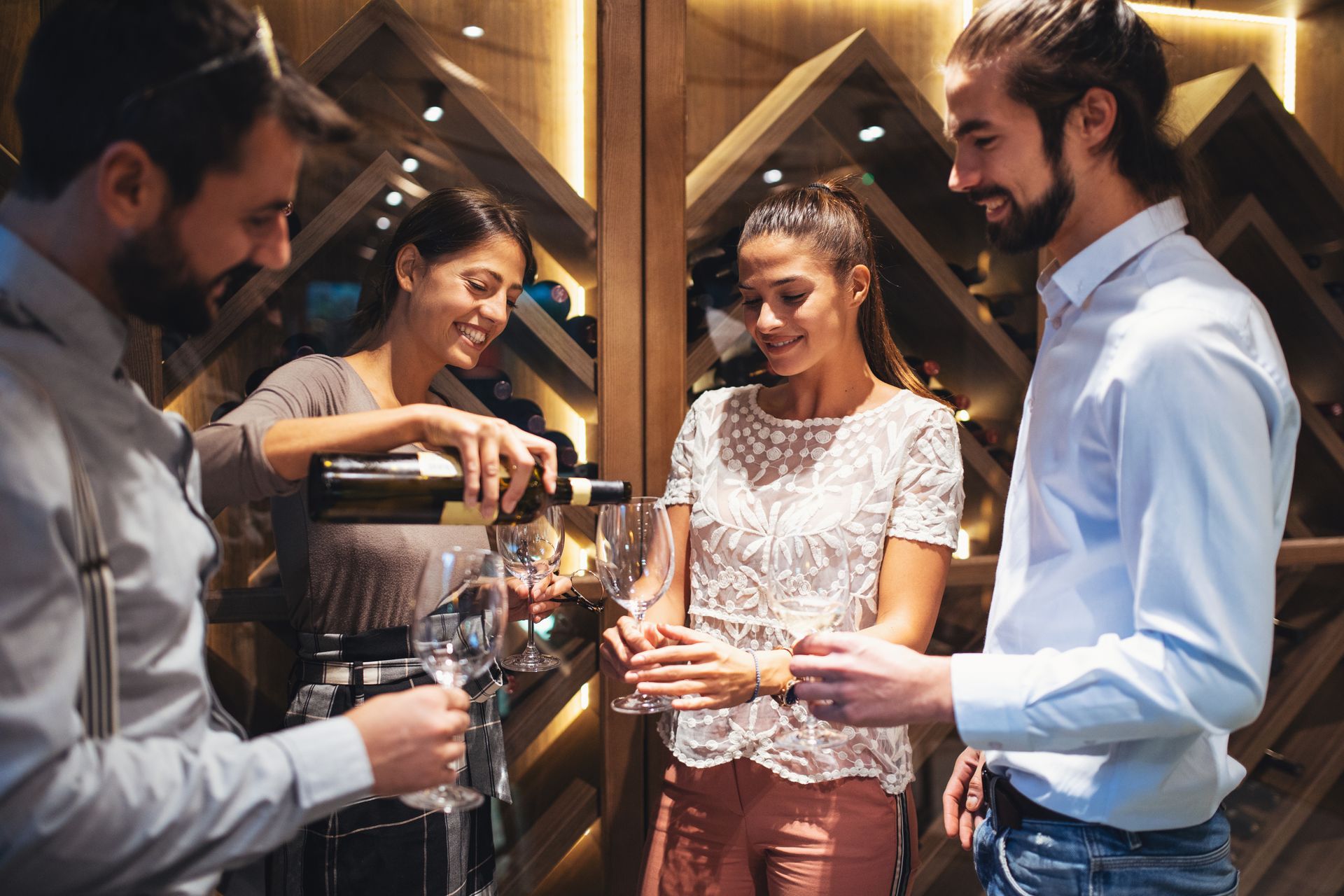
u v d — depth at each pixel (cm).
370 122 203
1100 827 108
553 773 220
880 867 148
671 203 211
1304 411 247
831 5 235
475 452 115
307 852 144
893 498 153
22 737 69
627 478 211
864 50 217
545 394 227
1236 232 237
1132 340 100
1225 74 239
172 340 186
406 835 145
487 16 214
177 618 86
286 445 118
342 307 206
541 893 219
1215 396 94
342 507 113
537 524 157
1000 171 108
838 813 147
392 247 166
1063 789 109
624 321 210
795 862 147
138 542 82
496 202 168
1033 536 116
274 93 80
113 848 72
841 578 148
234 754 80
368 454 115
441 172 208
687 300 222
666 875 156
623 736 209
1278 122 238
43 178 79
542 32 219
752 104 229
